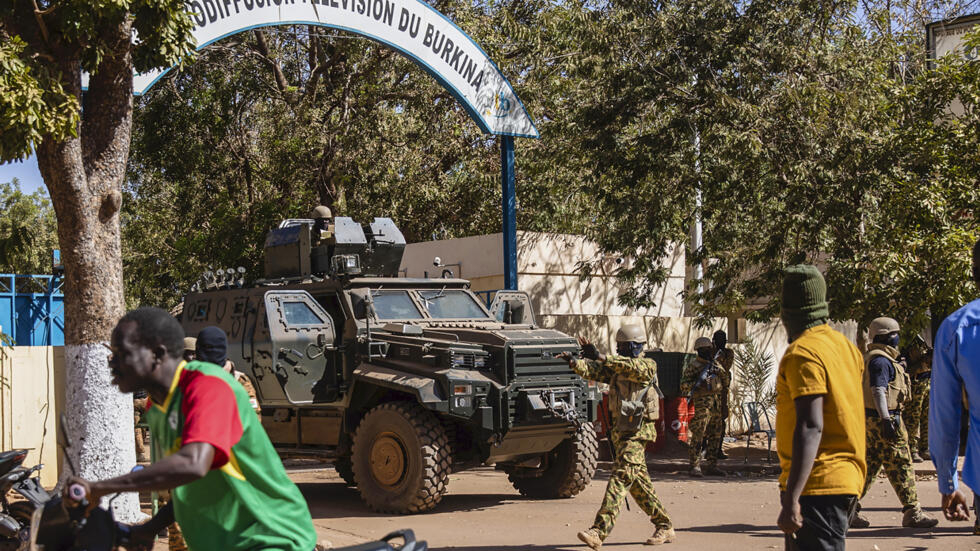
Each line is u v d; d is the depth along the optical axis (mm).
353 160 22734
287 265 11969
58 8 7762
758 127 14211
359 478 10148
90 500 3195
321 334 10602
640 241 15398
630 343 7840
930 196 12578
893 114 14461
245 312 11047
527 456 10500
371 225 12148
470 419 9688
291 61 25172
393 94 23391
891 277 12211
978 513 4402
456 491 11734
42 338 15109
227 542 3344
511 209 14680
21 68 7266
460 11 21719
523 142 22781
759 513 9523
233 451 3279
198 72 22812
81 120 8180
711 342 12875
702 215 15398
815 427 4051
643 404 7688
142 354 3326
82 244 7910
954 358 4375
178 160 23219
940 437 4457
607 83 15758
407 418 9727
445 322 10969
